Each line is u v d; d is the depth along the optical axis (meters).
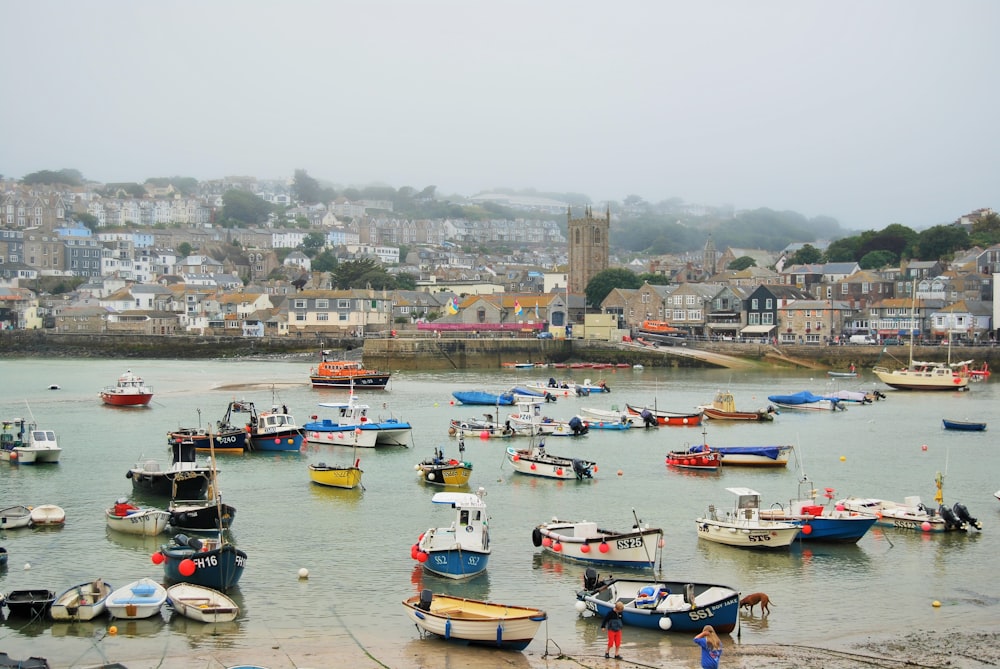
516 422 93.31
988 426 100.12
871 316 196.88
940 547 53.97
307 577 47.81
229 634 40.25
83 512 60.25
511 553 52.28
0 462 76.12
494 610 40.25
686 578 48.28
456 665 37.38
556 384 130.75
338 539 54.66
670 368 174.38
